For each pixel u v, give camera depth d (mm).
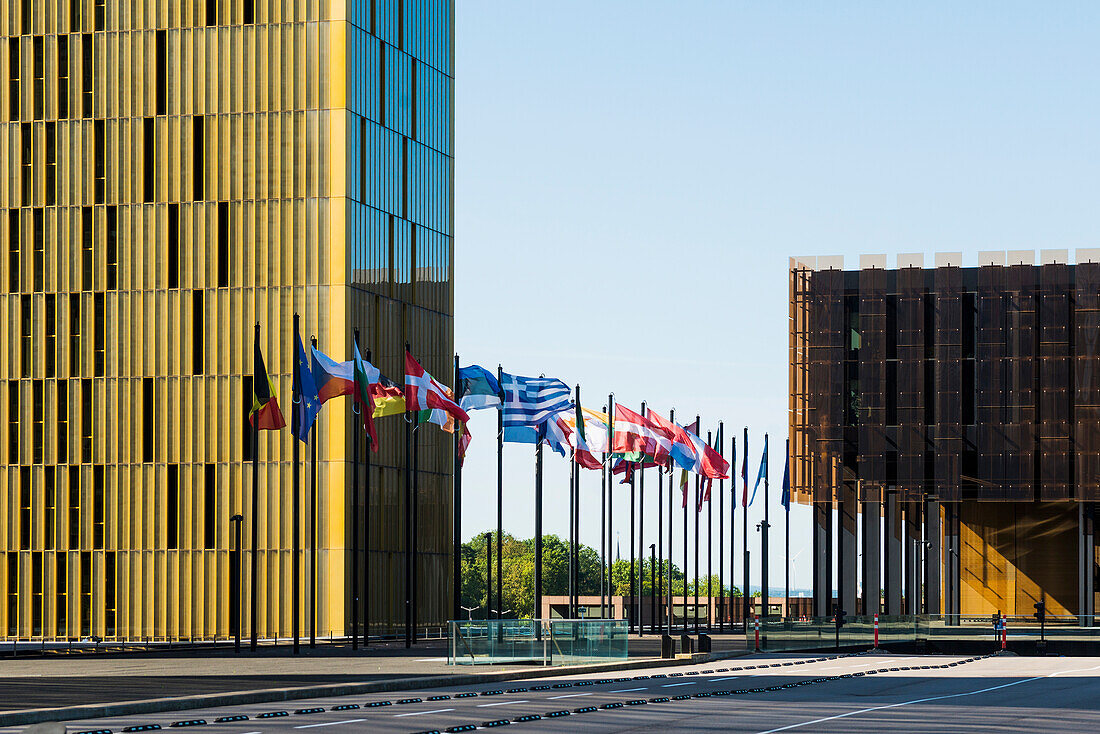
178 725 26922
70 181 82688
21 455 82000
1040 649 70312
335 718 28562
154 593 79938
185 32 81875
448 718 28438
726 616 151750
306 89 80688
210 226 80875
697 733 25359
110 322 81500
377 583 81625
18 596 81312
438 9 92688
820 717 28844
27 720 27203
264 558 78875
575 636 48031
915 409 85500
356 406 64500
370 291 82625
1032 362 84562
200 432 80125
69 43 83188
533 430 62406
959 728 26594
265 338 79938
